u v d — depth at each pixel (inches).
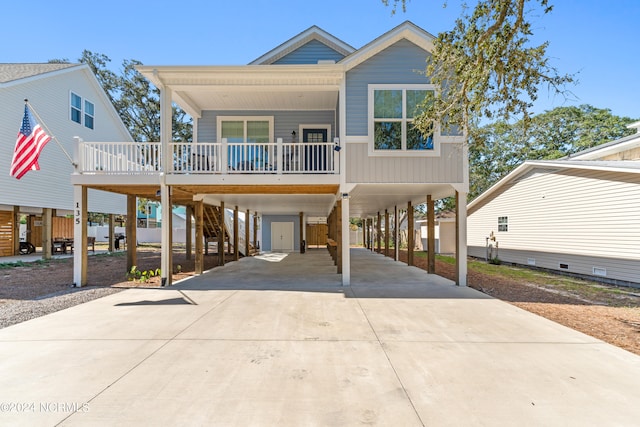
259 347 168.1
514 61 236.7
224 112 470.3
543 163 482.6
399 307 251.6
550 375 137.1
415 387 126.9
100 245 1035.3
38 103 583.2
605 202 392.5
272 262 589.9
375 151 344.2
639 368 144.0
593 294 311.6
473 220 711.1
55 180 622.2
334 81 355.3
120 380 132.4
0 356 156.0
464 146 336.5
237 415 108.5
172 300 274.7
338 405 114.3
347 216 344.2
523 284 365.1
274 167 428.1
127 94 1161.4
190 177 342.6
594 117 919.0
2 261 558.6
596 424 103.9
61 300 273.3
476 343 173.9
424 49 346.3
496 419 106.3
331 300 275.0
